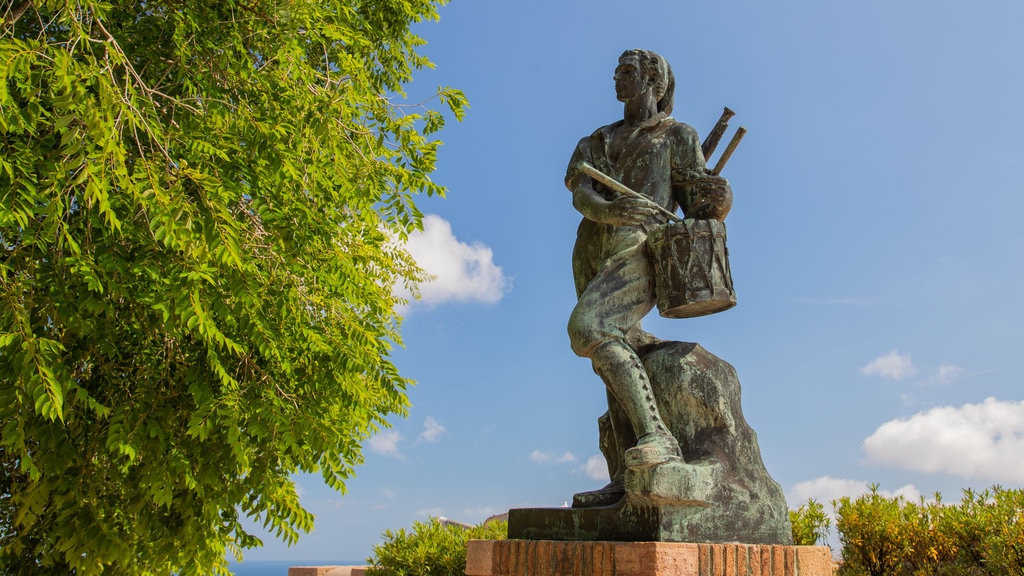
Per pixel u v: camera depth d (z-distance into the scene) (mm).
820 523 7012
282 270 6543
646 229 4496
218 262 5523
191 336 6617
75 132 4562
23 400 5211
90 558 6008
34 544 6840
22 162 5059
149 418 6066
